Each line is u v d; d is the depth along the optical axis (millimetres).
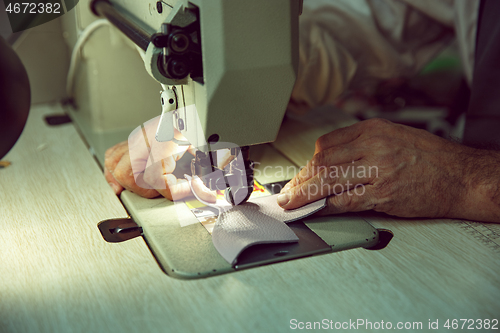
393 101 1303
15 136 576
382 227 594
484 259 541
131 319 474
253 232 555
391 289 503
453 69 1333
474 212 596
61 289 504
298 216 587
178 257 536
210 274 520
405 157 596
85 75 790
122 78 785
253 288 505
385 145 603
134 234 583
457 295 497
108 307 485
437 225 597
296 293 499
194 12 494
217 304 488
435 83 1345
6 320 473
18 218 607
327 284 509
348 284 509
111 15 670
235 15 485
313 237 566
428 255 545
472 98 841
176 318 475
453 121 1199
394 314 478
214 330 464
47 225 596
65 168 724
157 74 512
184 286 508
